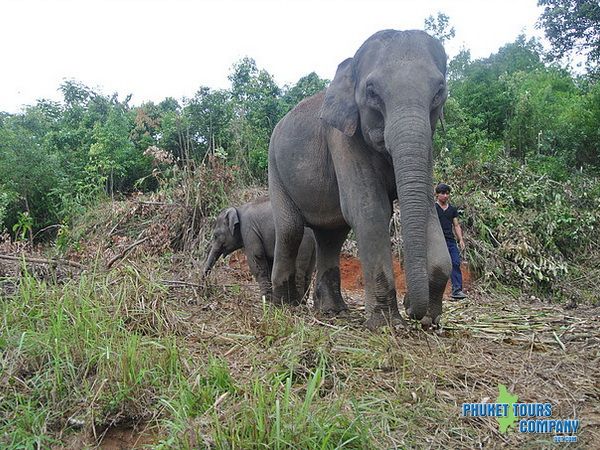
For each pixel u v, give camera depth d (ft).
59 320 12.76
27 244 26.18
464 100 63.00
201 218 36.19
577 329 17.37
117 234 38.52
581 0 61.00
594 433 9.84
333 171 18.11
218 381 11.10
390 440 9.21
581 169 49.26
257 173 48.52
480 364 12.92
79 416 10.48
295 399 10.00
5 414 10.59
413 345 13.79
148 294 15.55
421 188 13.80
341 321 17.51
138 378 10.84
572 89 88.07
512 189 38.75
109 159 58.23
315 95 19.80
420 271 13.61
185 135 57.82
